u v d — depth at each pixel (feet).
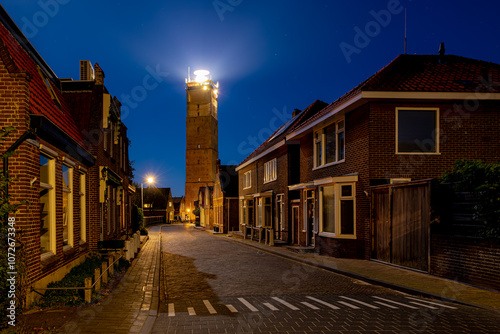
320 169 58.08
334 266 40.88
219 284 34.14
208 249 67.56
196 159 295.48
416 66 50.72
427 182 35.14
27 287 22.63
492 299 25.34
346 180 47.42
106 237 49.29
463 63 52.47
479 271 29.19
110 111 50.34
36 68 32.68
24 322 19.85
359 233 46.93
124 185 71.67
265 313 22.84
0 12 30.68
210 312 23.58
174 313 23.57
